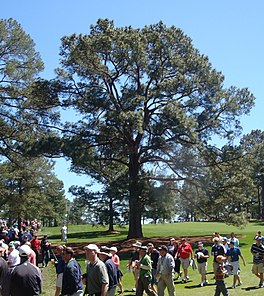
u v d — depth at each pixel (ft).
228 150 118.01
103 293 28.99
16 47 131.13
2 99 128.06
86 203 127.65
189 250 65.41
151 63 114.42
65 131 116.37
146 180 111.34
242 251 96.43
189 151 116.26
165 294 54.29
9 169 161.48
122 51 110.83
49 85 114.62
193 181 120.47
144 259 46.24
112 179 122.72
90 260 29.78
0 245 47.55
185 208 127.03
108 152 116.06
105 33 114.83
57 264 43.86
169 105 107.45
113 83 119.85
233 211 120.37
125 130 110.22
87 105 110.52
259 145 120.88
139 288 46.19
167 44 117.08
